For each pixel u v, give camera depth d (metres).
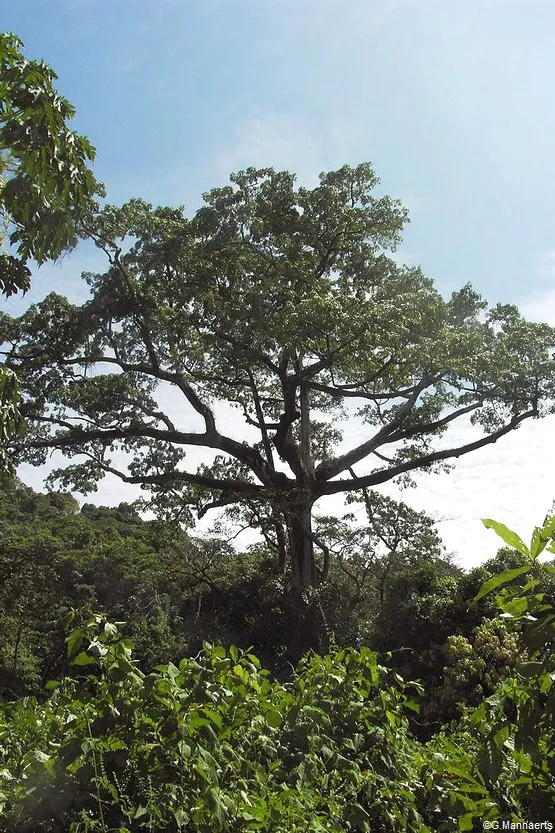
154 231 25.16
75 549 32.53
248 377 27.11
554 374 24.19
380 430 27.00
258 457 26.06
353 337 23.14
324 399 29.55
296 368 25.58
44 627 27.72
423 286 27.81
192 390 26.23
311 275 25.16
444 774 3.98
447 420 26.12
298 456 26.47
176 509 26.08
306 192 26.64
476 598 2.68
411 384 26.02
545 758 2.66
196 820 3.12
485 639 13.16
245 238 26.08
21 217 5.41
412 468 26.11
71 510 49.78
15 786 3.46
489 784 3.26
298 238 26.28
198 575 26.17
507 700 3.39
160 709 3.47
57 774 3.40
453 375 24.58
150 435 25.81
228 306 24.02
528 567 2.62
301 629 22.20
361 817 3.72
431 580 16.97
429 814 4.07
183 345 24.27
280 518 24.95
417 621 15.97
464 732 4.38
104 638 3.69
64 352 24.89
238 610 24.38
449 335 24.58
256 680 4.05
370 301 24.56
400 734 4.51
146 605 27.48
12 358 24.84
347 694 4.36
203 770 3.24
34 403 24.39
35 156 5.14
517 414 25.30
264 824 3.21
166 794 3.24
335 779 3.95
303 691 4.43
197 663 3.87
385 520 24.36
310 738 3.97
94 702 3.64
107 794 3.40
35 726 4.29
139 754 3.44
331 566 25.88
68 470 26.14
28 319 25.25
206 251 24.73
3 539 26.80
